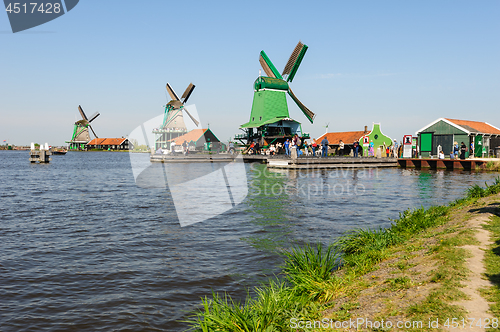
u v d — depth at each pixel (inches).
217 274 315.9
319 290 234.1
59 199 794.8
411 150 1824.6
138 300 268.1
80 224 527.8
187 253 376.8
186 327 229.3
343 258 332.5
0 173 1654.8
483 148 1828.2
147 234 460.1
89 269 335.0
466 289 182.7
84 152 5851.4
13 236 460.8
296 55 2491.4
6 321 238.8
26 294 281.6
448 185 968.9
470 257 228.5
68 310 254.5
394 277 228.8
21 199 797.9
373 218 541.0
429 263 237.0
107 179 1337.4
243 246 398.0
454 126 1715.1
